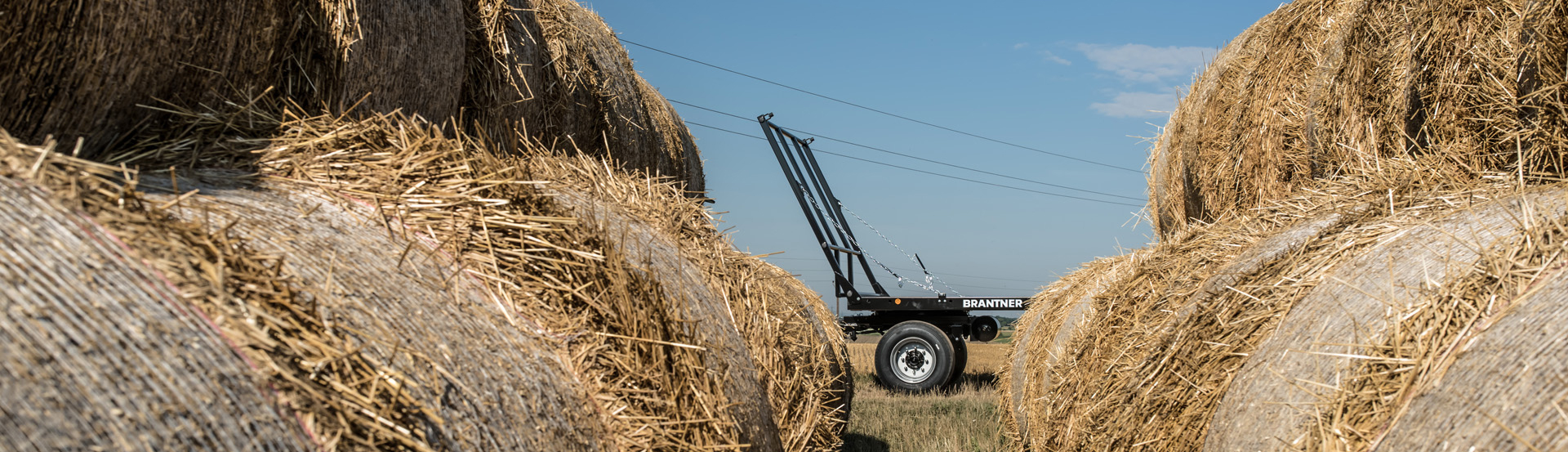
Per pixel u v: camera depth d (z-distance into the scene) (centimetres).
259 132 232
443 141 236
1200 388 282
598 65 438
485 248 214
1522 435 164
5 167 139
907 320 1137
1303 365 231
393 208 212
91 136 209
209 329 135
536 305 213
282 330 146
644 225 300
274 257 162
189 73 222
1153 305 352
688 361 237
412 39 277
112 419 118
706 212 361
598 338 216
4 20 181
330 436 142
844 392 455
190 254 145
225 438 128
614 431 214
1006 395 624
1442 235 233
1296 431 223
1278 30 448
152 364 125
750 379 279
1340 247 265
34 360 115
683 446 225
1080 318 445
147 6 204
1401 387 197
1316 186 400
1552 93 256
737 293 312
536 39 368
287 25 246
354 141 228
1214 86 500
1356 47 371
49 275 124
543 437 188
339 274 170
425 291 188
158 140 220
